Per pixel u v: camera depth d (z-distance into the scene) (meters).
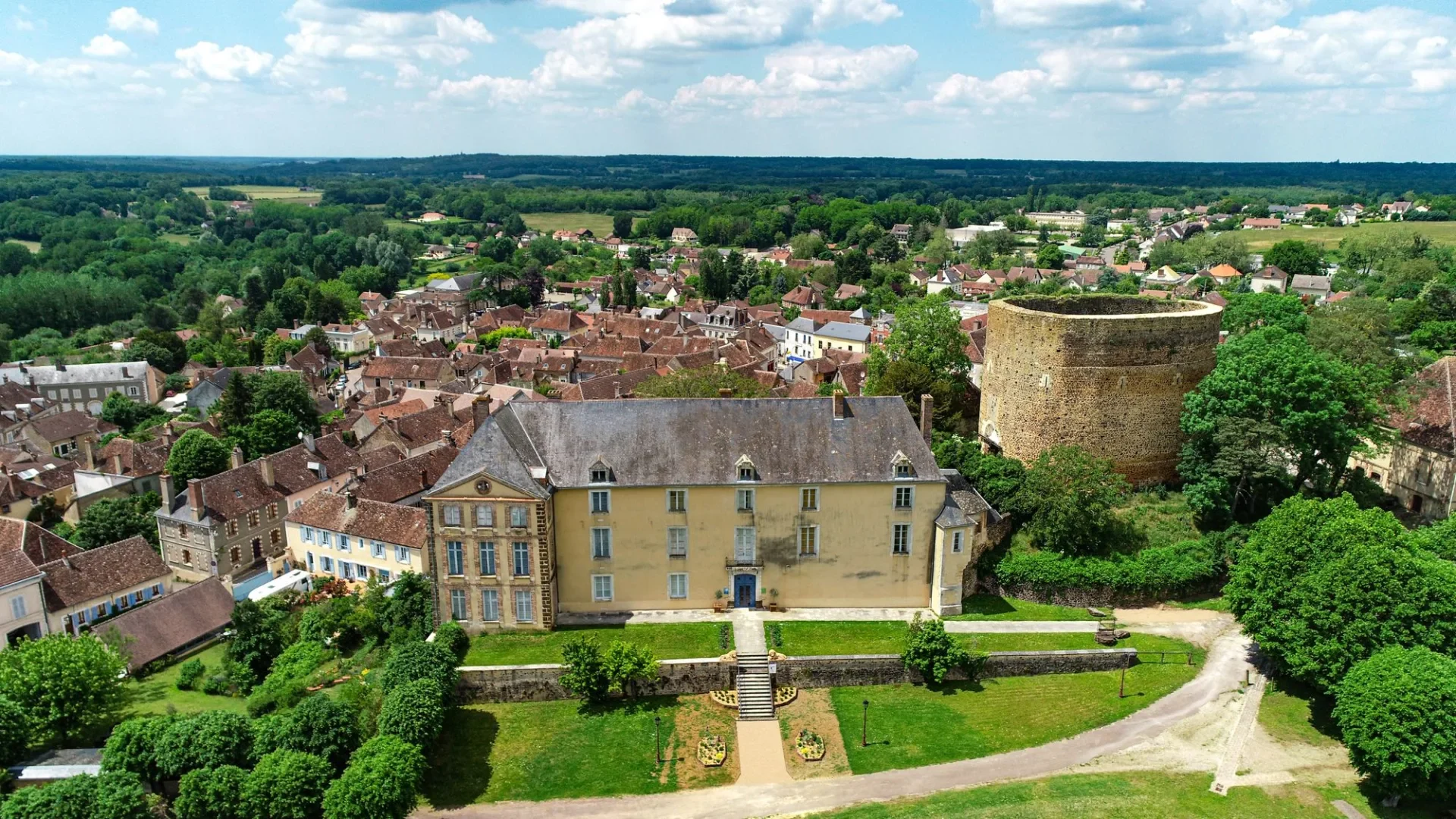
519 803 54.97
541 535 68.19
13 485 111.88
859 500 70.75
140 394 175.38
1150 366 81.38
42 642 67.12
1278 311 95.75
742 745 59.34
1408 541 60.56
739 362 160.50
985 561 76.00
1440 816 50.00
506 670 64.00
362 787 50.00
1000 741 58.81
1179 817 50.25
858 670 65.00
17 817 48.84
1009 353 86.31
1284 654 57.62
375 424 131.88
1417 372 94.50
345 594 83.88
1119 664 65.62
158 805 54.19
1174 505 80.62
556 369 167.38
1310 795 52.03
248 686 72.94
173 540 98.19
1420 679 49.72
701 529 70.94
